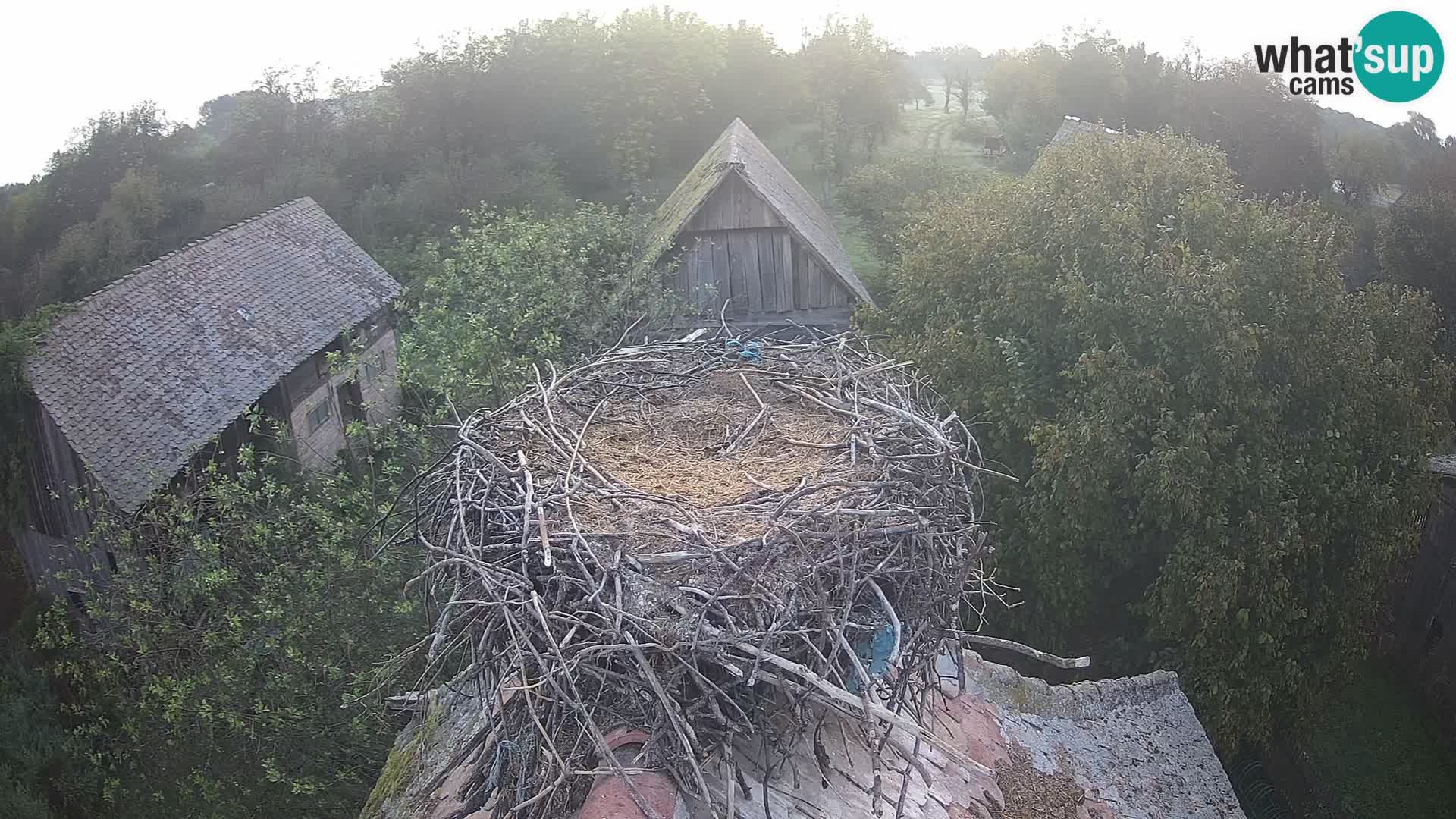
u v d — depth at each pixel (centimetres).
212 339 1508
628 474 471
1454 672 1245
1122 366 879
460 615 389
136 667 1025
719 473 474
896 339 1090
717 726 346
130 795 1037
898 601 398
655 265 1454
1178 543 880
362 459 1407
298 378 1622
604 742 321
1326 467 913
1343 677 997
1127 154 1054
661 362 638
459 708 573
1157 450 859
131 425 1298
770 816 374
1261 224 944
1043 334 981
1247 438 897
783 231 1479
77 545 1091
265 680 980
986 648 1044
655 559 365
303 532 1059
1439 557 1306
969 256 1078
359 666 972
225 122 3997
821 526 397
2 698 1155
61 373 1285
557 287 1254
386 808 524
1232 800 620
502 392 1091
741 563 362
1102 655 1013
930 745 491
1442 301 1936
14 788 1037
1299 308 919
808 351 672
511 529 399
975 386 999
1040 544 937
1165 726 668
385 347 1917
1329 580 952
